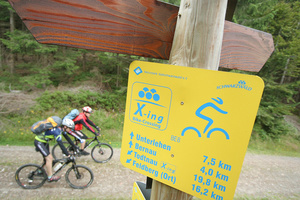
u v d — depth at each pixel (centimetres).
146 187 98
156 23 79
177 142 74
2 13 980
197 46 73
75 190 359
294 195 464
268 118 995
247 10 866
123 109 950
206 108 68
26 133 626
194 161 72
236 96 63
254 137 991
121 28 73
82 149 458
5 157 446
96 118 828
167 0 728
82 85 991
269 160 716
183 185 75
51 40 64
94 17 68
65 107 838
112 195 357
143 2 74
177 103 72
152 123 79
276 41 912
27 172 391
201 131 69
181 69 71
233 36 106
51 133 334
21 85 916
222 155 67
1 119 672
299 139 1099
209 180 70
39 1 60
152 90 77
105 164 473
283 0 900
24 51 848
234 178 66
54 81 999
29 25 61
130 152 86
